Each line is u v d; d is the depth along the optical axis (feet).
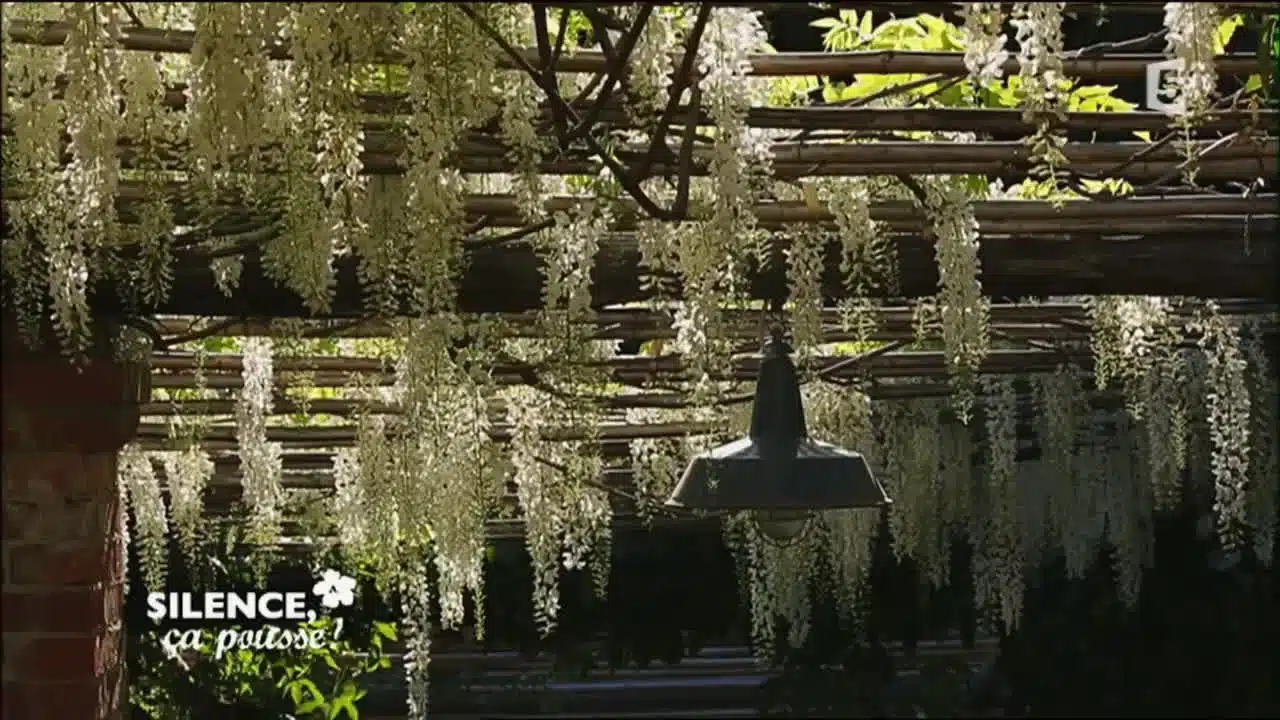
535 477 17.19
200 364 15.21
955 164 9.77
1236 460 15.51
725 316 10.87
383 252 9.52
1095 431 21.45
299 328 13.11
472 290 10.73
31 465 11.32
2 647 11.35
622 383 14.85
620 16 9.00
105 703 11.66
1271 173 9.95
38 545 11.35
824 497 9.71
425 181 8.86
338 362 15.46
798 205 10.67
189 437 17.15
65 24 8.59
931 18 10.28
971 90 10.18
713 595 25.99
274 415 17.70
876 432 20.03
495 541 25.82
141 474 18.98
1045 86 8.59
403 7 8.59
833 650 26.61
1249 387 17.74
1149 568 24.93
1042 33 7.81
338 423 19.03
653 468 17.78
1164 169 9.93
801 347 11.07
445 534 15.39
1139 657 25.72
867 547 20.49
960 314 10.82
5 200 9.27
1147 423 18.04
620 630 26.09
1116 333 14.52
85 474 11.42
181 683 18.93
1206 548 24.90
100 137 8.70
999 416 19.10
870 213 10.71
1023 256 10.85
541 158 9.26
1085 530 21.85
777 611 20.70
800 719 26.71
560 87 9.40
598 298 10.88
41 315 10.56
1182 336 16.87
